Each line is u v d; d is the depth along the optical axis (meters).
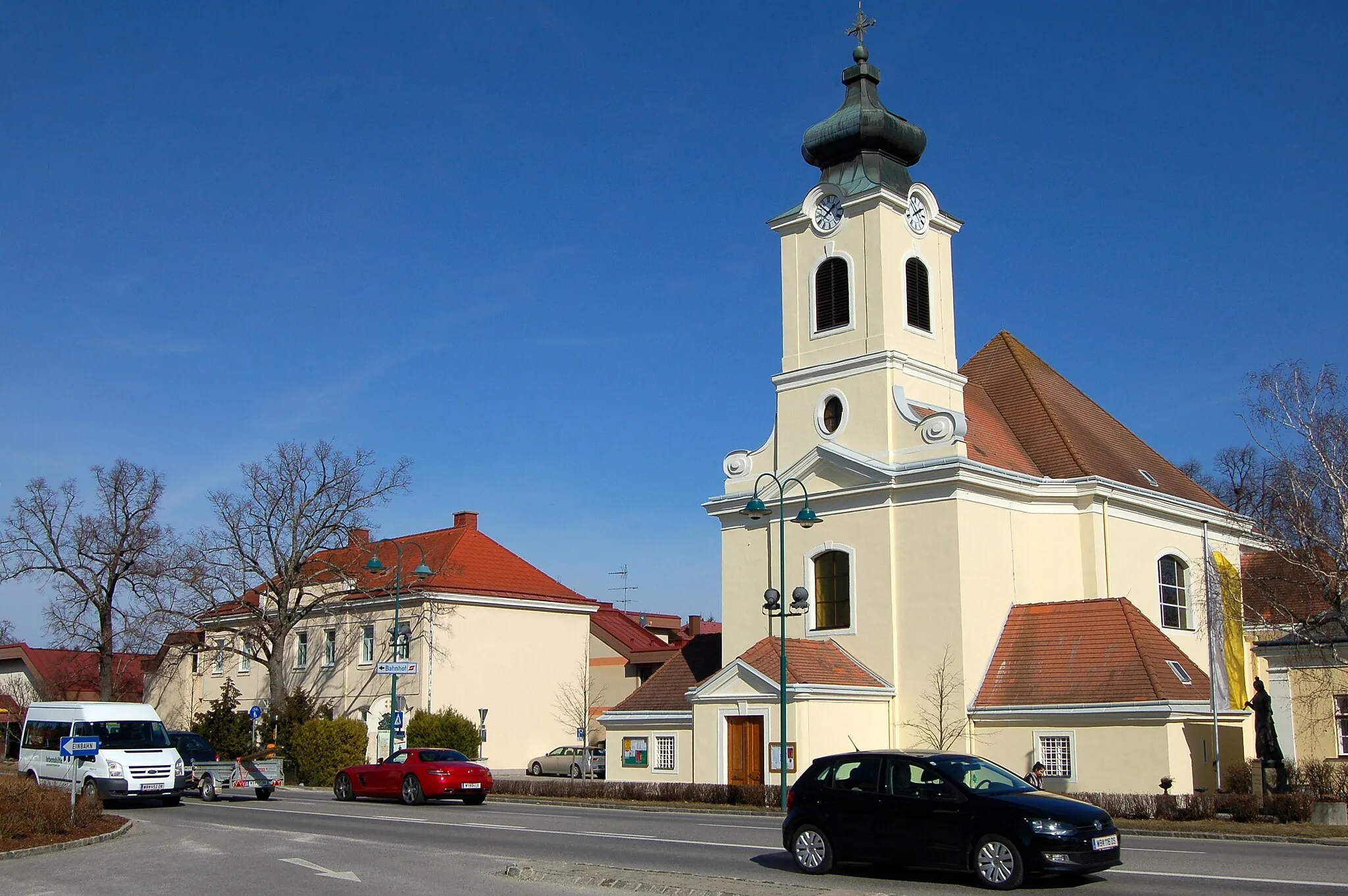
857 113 45.34
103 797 33.91
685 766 42.44
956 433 40.97
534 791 41.75
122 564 63.38
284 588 57.72
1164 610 46.06
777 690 39.09
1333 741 38.97
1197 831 27.72
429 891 17.77
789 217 46.91
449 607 58.31
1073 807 18.19
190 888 18.47
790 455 45.44
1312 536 38.28
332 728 50.28
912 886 18.30
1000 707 38.66
